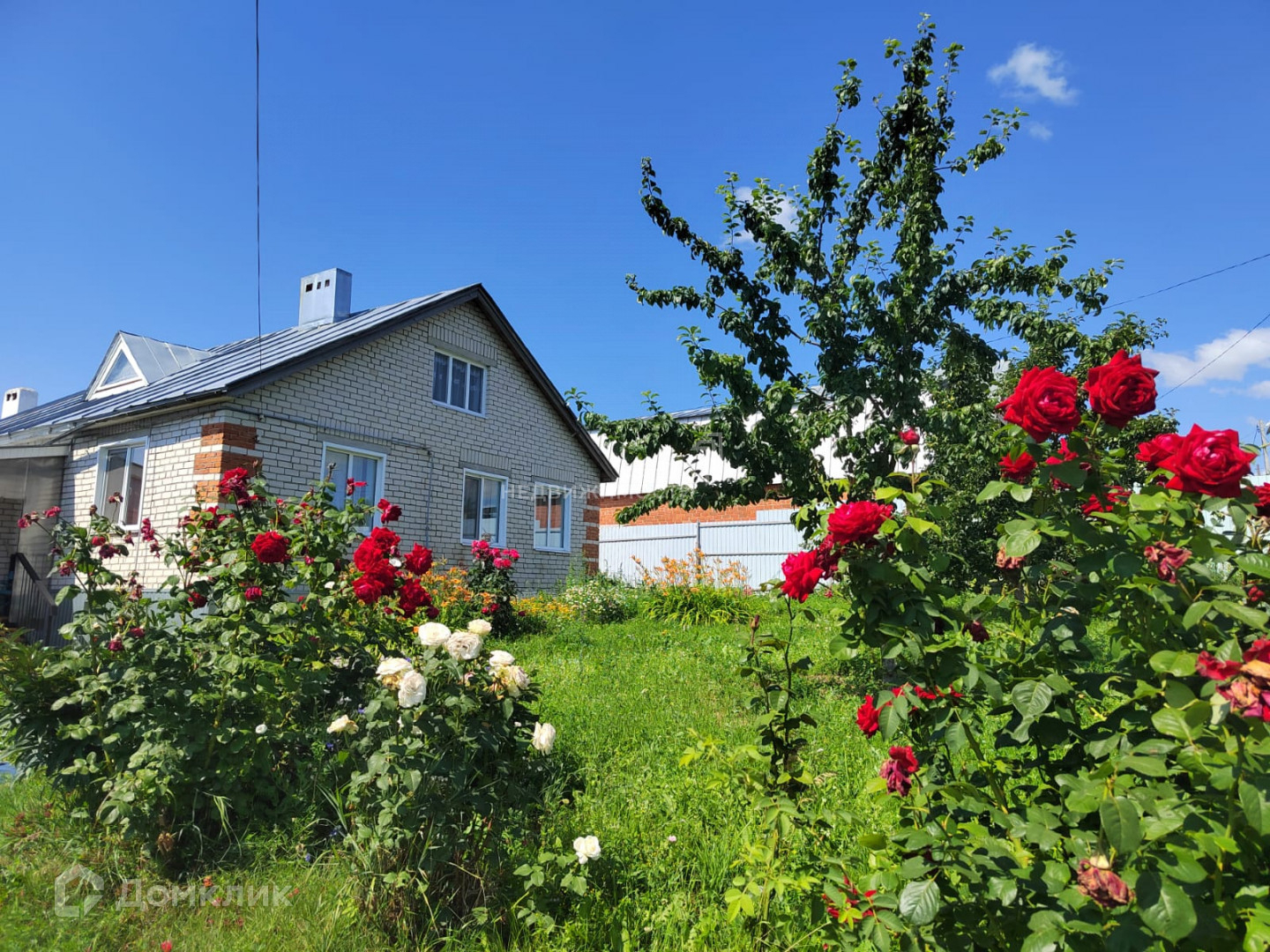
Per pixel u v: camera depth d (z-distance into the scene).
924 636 1.92
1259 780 1.36
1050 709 1.93
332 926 2.73
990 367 7.45
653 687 6.78
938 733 2.02
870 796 3.58
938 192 6.52
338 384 11.75
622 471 25.34
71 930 2.77
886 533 2.06
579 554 16.67
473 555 13.94
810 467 6.44
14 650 3.55
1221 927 1.41
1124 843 1.39
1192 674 1.56
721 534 21.25
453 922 2.78
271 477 10.60
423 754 2.77
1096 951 1.49
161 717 3.28
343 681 4.07
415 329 13.22
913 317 6.39
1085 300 6.45
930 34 6.57
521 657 8.76
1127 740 1.70
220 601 3.87
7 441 12.26
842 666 7.02
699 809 3.76
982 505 6.61
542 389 16.02
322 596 4.14
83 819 3.46
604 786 4.12
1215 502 1.76
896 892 1.88
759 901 2.67
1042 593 2.18
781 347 6.80
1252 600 1.91
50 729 3.53
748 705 2.93
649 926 2.78
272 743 3.62
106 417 11.04
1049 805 1.94
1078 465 1.88
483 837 2.93
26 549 12.21
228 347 16.59
